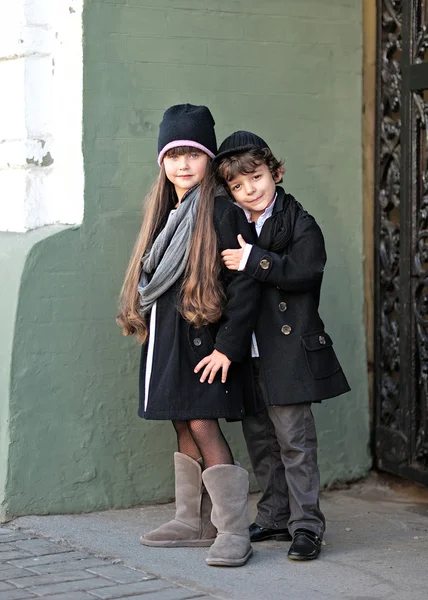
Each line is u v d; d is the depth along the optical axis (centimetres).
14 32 518
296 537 441
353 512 527
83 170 506
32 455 501
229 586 402
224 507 435
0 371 504
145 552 449
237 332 429
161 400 431
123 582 406
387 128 561
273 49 547
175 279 435
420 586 405
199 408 430
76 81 507
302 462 442
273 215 443
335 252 565
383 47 564
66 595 389
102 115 509
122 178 515
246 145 435
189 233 434
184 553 448
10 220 532
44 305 501
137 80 517
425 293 535
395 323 563
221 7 534
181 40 526
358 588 402
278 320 440
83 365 511
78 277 508
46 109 523
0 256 518
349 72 564
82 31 502
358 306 571
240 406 440
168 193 457
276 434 449
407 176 540
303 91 555
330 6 558
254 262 428
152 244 450
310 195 559
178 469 464
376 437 575
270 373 437
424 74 524
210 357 432
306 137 557
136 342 522
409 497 557
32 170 521
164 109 524
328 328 564
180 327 436
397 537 478
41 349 501
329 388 439
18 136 521
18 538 472
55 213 525
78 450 511
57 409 506
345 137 566
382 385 573
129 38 514
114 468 520
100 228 511
